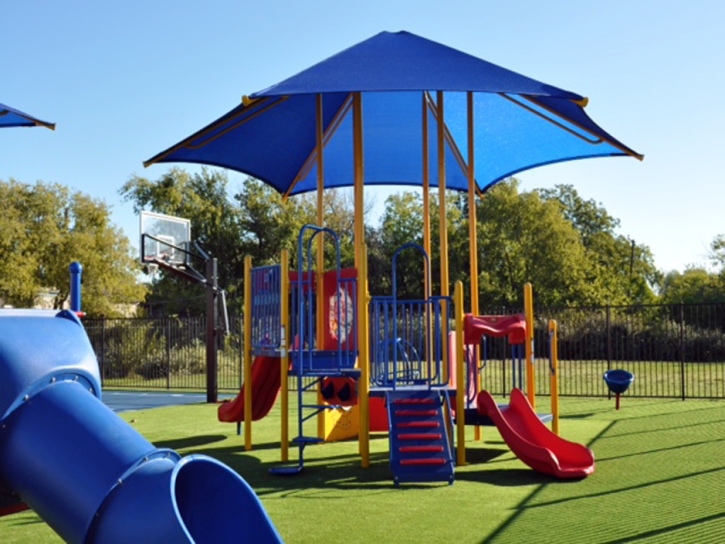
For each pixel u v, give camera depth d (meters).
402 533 5.56
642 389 18.20
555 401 9.74
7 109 8.92
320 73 8.50
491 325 9.21
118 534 3.54
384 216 41.25
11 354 4.10
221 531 3.99
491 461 8.88
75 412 4.01
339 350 8.75
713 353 24.31
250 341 9.88
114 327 24.17
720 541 5.12
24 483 3.92
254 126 11.27
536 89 8.18
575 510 6.19
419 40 9.85
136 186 40.12
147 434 11.38
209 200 41.22
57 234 31.67
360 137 9.45
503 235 39.81
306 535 5.54
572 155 11.91
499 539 5.33
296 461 8.95
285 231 40.72
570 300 39.34
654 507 6.21
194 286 38.91
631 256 57.47
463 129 12.32
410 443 7.76
